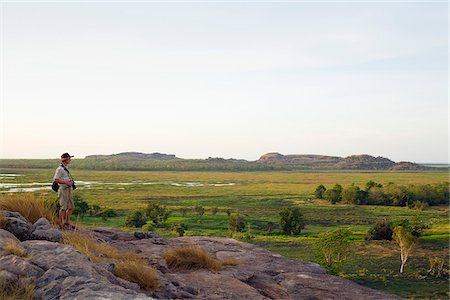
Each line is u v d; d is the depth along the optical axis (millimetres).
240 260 10883
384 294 8992
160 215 105250
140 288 7266
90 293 5781
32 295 5934
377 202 147000
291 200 155625
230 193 176625
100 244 9844
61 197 11297
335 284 9453
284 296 8414
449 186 161250
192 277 8719
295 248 71562
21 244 7621
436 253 68062
